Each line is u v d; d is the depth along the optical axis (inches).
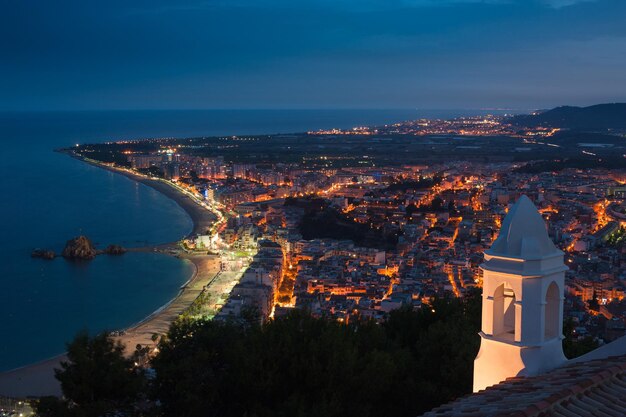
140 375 1075.9
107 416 1031.6
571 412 553.0
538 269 705.0
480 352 748.0
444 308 1505.9
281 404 1016.9
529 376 698.2
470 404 626.2
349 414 1033.5
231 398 1085.1
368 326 1320.1
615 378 623.8
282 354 1089.4
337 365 1058.1
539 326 709.9
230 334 1182.9
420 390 1143.6
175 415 1041.5
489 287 733.3
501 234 733.9
